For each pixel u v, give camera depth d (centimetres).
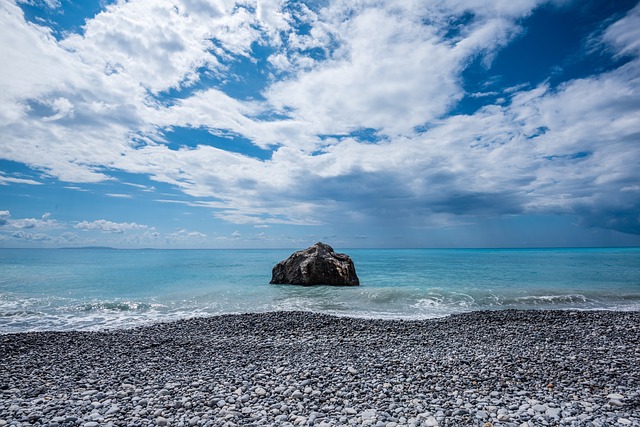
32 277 4216
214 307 2383
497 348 1330
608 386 909
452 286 3284
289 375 1021
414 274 4662
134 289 3136
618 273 4669
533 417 717
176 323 1795
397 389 904
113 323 1941
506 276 4319
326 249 3619
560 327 1689
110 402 835
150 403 821
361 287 3197
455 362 1134
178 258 10756
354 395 868
